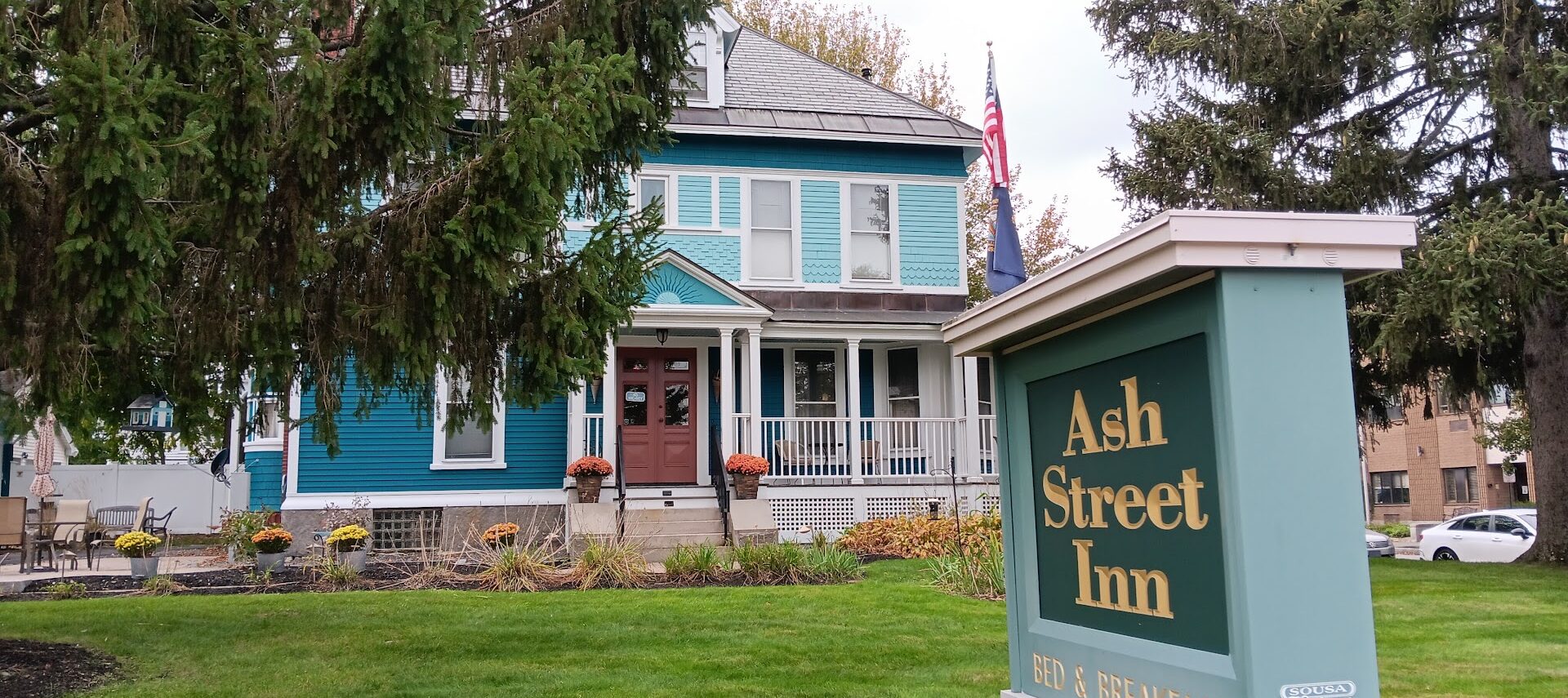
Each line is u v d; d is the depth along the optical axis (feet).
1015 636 12.71
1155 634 9.89
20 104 19.16
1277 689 8.23
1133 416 10.27
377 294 22.48
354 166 21.29
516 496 54.65
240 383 24.16
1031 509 12.47
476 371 25.04
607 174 29.76
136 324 19.48
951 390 60.08
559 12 25.68
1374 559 48.85
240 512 52.03
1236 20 47.96
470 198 21.43
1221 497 8.74
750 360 54.80
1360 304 47.65
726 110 60.08
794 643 25.30
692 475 57.31
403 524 53.78
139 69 16.83
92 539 47.75
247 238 20.01
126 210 16.61
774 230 60.34
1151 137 51.55
